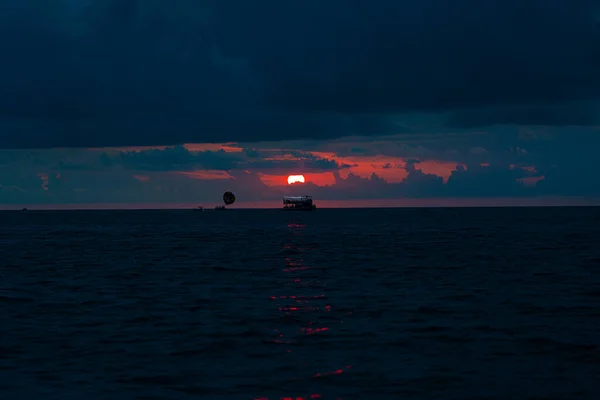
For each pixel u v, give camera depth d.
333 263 69.56
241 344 29.00
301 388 22.62
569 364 25.47
